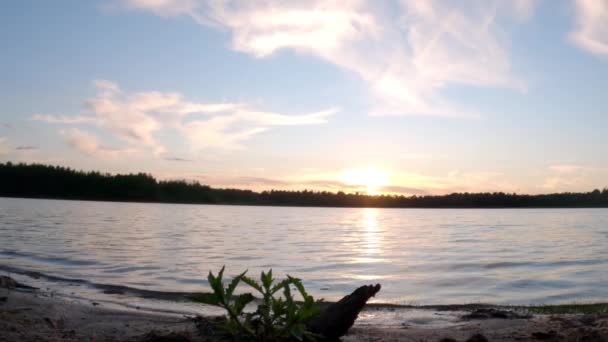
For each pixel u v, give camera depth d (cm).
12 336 554
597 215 8438
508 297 1188
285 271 1623
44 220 4050
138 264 1650
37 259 1700
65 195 11581
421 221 6325
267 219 6072
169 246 2330
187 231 3459
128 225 3859
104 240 2508
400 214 9550
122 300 1011
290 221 5738
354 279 1470
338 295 1195
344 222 5812
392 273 1617
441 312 955
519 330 666
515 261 1956
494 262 1922
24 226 3303
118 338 569
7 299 825
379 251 2373
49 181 11519
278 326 450
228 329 435
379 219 6956
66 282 1240
